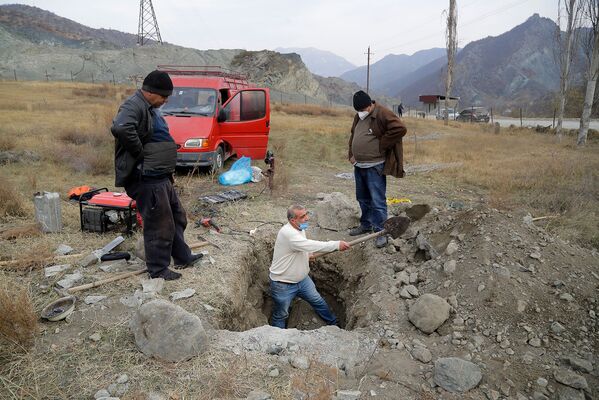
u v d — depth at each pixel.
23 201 6.05
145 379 2.82
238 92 9.47
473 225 4.82
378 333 3.64
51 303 3.53
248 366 3.01
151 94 3.54
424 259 4.81
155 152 3.69
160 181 3.83
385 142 5.03
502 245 4.37
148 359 2.99
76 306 3.59
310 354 3.24
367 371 3.14
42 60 68.12
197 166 8.48
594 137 20.86
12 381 2.75
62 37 128.50
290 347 3.29
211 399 2.68
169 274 4.09
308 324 5.37
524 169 10.94
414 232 5.34
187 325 3.04
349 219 6.21
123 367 2.91
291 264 4.61
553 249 4.40
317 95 75.88
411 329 3.70
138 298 3.70
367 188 5.55
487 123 32.91
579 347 3.37
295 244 4.46
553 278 4.05
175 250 4.30
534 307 3.73
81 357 2.99
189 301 3.79
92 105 24.38
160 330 3.00
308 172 10.73
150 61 71.81
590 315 3.67
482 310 3.75
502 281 3.94
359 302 4.49
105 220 5.11
